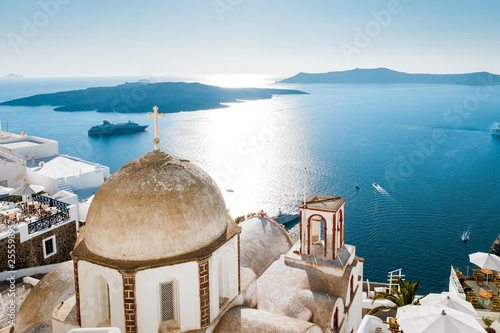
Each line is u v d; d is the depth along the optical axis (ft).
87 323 42.27
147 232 38.42
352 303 67.10
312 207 66.33
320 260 65.10
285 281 60.49
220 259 46.03
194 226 40.34
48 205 103.60
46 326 47.37
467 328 57.06
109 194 40.22
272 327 42.65
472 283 93.50
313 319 53.26
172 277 39.60
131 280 37.50
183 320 40.88
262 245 71.15
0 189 113.80
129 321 38.63
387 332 69.97
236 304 48.16
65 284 51.70
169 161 43.42
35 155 178.29
